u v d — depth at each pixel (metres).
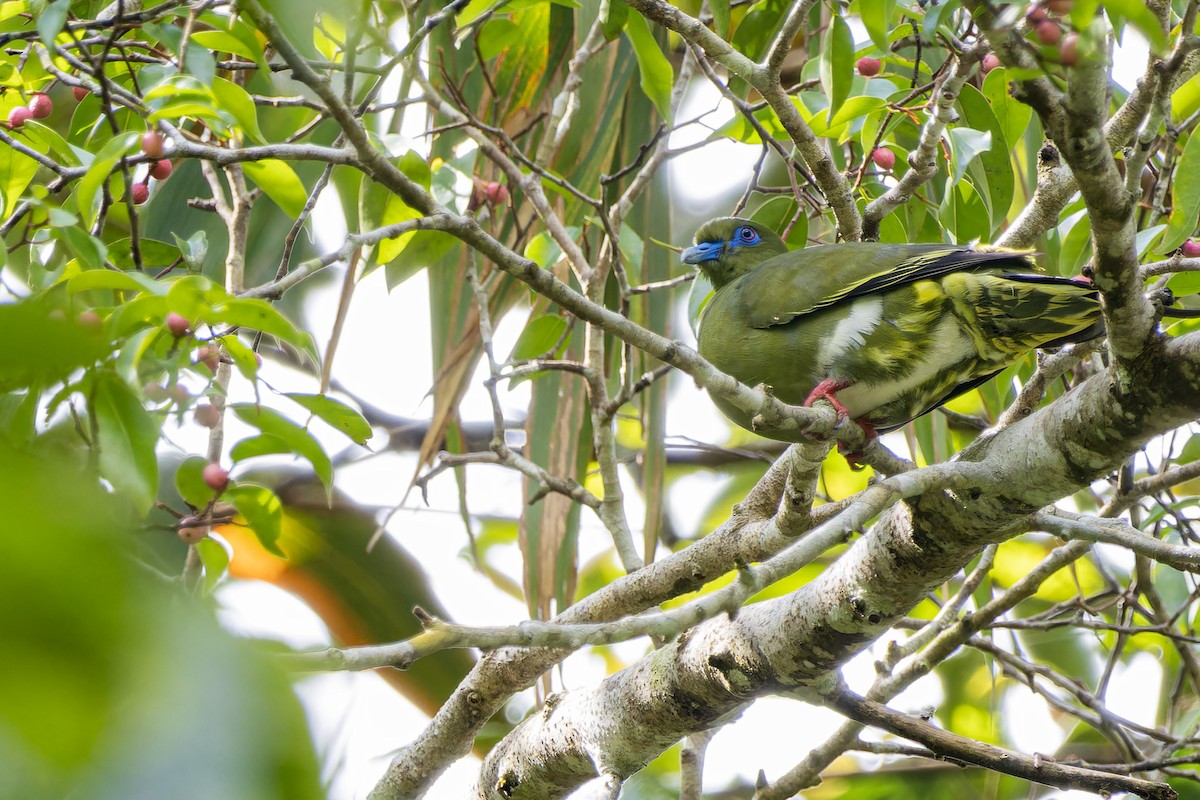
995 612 9.85
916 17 8.95
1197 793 12.26
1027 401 8.98
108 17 8.09
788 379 9.74
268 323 6.02
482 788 9.00
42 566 1.46
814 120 9.53
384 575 14.48
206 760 1.49
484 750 14.36
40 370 1.60
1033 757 8.36
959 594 10.33
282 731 1.55
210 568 7.65
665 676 7.99
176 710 1.51
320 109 7.89
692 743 10.07
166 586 1.87
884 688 10.04
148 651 1.51
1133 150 5.91
